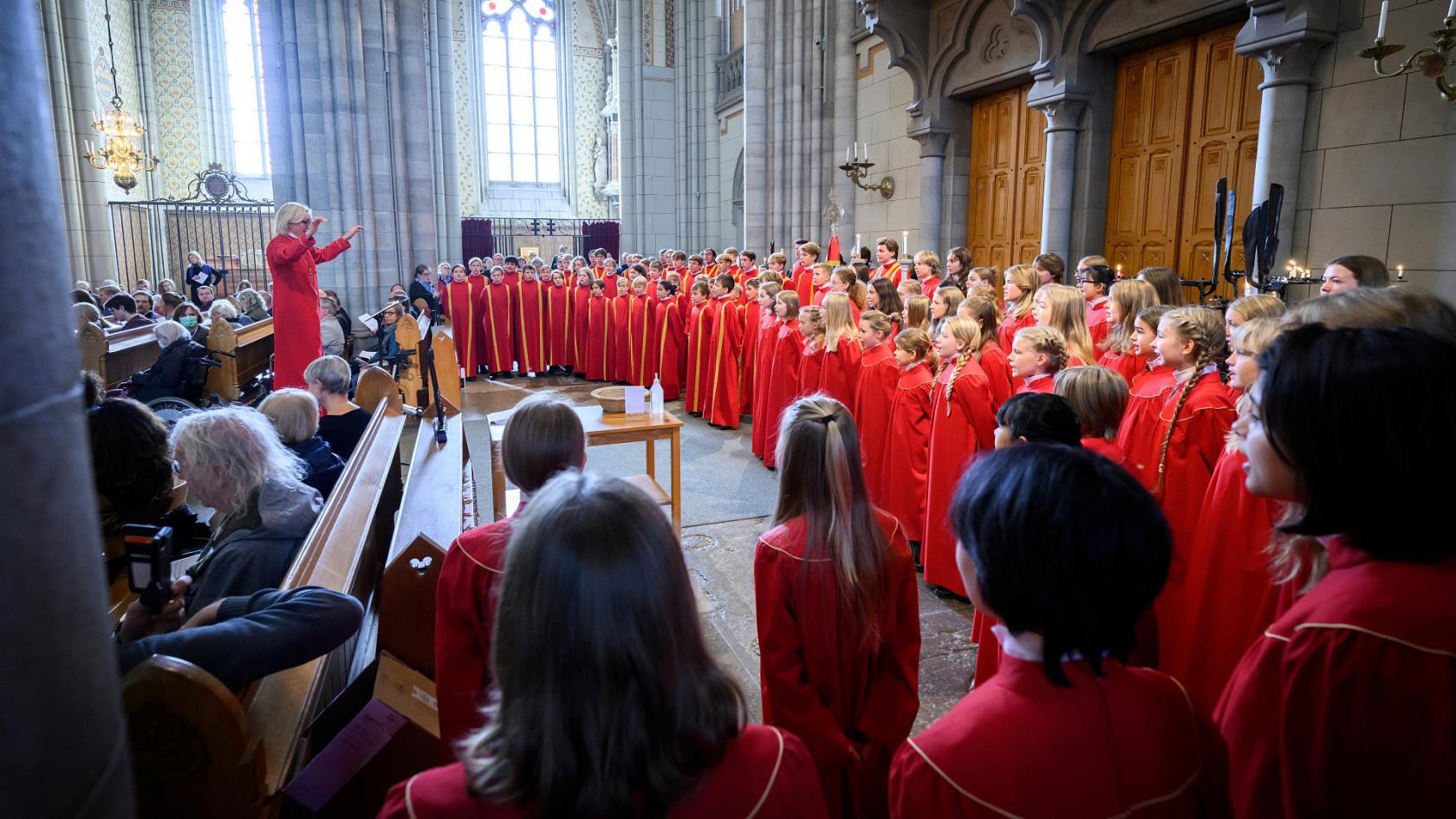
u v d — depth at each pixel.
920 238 9.59
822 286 7.13
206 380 6.93
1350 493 0.90
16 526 0.44
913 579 1.82
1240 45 5.31
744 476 5.84
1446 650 0.83
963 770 0.85
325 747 1.80
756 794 0.81
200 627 1.47
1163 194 6.79
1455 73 4.39
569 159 21.34
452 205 15.45
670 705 0.77
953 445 3.52
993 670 2.53
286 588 1.80
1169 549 0.87
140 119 16.91
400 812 0.79
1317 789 0.90
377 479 2.99
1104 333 4.34
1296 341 0.97
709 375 7.66
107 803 0.51
